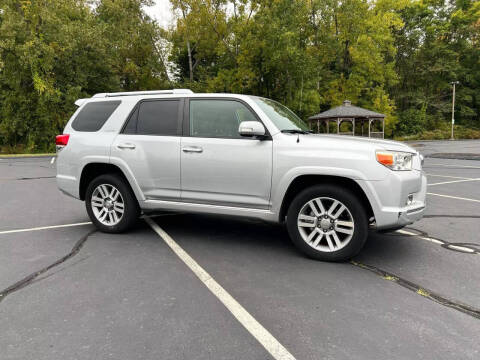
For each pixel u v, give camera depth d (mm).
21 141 32500
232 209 4230
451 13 56375
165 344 2297
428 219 5645
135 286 3197
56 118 31141
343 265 3734
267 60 31719
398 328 2482
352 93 43562
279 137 3975
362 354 2182
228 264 3768
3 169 14906
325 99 44281
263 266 3707
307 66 31891
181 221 5691
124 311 2734
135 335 2402
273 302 2891
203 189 4355
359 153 3627
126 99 4965
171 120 4590
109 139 4875
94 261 3854
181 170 4434
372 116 32250
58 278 3379
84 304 2852
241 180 4121
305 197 3850
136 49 37812
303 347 2262
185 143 4398
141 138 4676
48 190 9117
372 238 4703
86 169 5102
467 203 6836
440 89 57031
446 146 28562
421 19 56500
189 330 2467
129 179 4730
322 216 3842
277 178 3934
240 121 4223
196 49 39719
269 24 29531
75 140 5098
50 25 27750
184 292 3076
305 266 3709
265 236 4832
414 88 57875
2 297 2980
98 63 32625
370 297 2975
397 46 56375
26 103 30531
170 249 4270
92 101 5234
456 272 3514
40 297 2979
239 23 32875
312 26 38031
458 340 2334
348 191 3688
